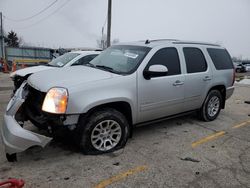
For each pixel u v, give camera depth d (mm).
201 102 5363
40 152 3838
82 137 3621
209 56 5480
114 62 4449
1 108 6543
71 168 3393
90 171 3334
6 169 3330
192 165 3580
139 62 4164
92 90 3559
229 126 5441
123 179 3174
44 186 2980
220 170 3465
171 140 4504
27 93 3701
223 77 5750
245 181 3209
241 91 11211
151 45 4516
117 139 3969
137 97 4051
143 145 4234
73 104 3389
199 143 4402
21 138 3152
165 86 4422
